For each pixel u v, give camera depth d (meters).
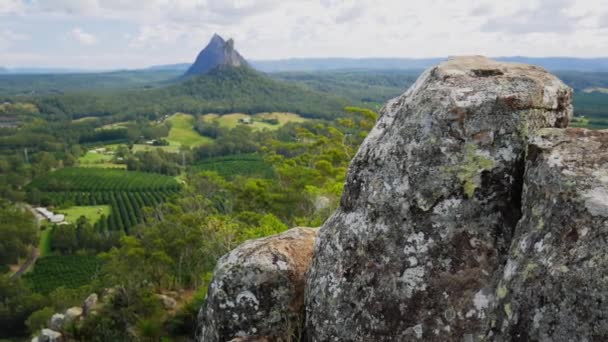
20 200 96.81
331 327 5.10
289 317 6.48
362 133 34.50
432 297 4.52
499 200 4.55
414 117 4.93
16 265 68.06
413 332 4.53
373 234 4.95
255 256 6.73
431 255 4.60
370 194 5.09
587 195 3.53
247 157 129.75
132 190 111.44
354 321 4.92
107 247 74.19
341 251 5.23
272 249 6.88
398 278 4.69
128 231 83.12
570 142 4.07
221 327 6.57
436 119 4.76
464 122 4.67
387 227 4.87
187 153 134.75
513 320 3.68
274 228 16.38
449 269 4.52
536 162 4.11
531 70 5.33
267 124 178.88
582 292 3.26
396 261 4.74
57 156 136.88
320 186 30.77
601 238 3.32
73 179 117.00
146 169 129.75
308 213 27.75
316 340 5.28
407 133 4.92
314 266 5.66
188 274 25.75
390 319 4.67
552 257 3.55
